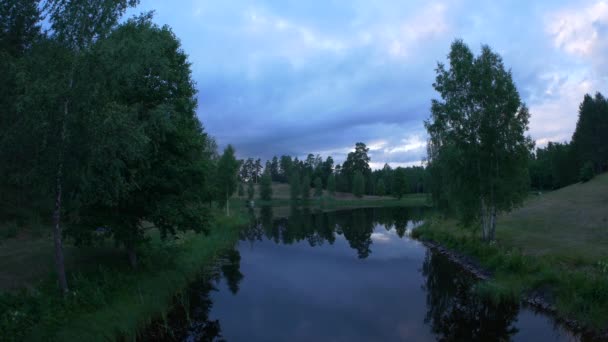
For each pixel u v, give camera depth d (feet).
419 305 45.68
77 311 33.19
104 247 56.75
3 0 35.88
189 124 49.65
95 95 30.81
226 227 114.11
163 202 44.39
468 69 69.72
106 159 31.73
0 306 30.91
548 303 40.73
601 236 64.18
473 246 67.77
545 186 253.03
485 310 42.78
